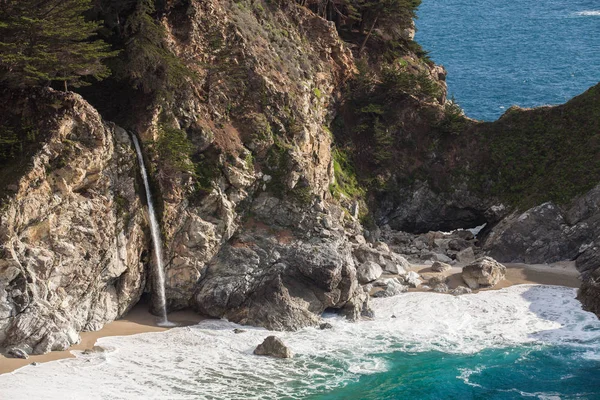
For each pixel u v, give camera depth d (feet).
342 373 194.29
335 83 305.94
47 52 200.85
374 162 309.42
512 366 200.75
